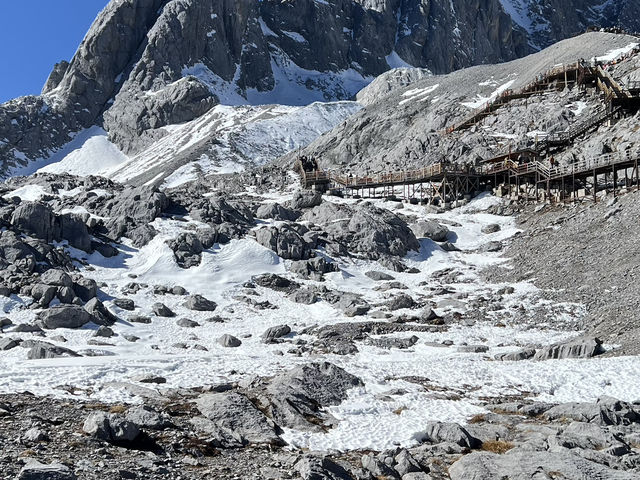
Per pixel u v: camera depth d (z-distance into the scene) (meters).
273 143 177.00
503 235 80.75
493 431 28.05
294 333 54.38
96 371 33.91
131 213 77.81
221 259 69.88
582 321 50.66
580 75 108.19
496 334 51.38
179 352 47.47
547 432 27.53
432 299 62.84
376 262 74.62
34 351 42.41
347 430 28.53
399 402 32.75
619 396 34.19
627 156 73.81
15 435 22.97
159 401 29.38
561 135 94.69
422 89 152.00
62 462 20.61
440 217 89.56
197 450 24.05
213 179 124.94
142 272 65.94
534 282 62.88
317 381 33.84
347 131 139.38
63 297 55.81
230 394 29.59
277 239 73.62
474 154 101.38
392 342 50.19
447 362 41.59
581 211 76.19
